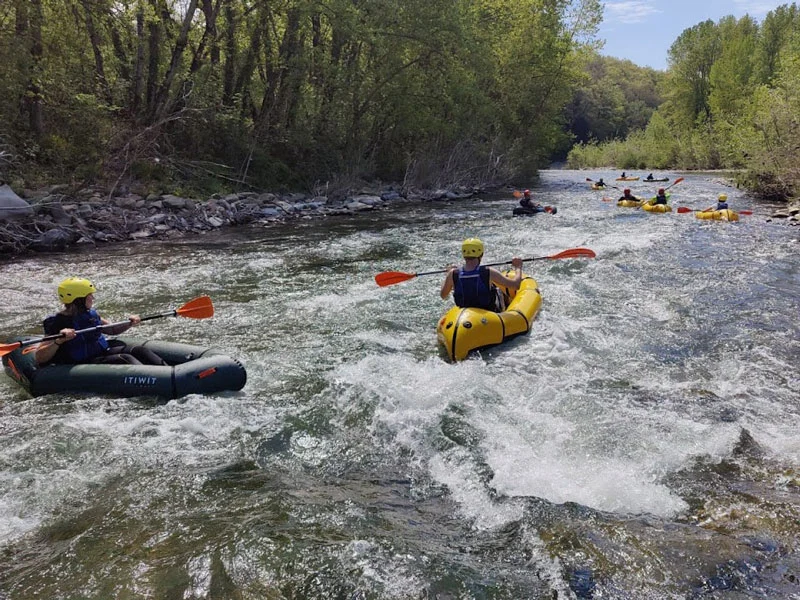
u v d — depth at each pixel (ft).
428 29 66.13
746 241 38.70
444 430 14.61
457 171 80.48
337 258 34.73
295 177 64.44
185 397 16.26
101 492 12.05
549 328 21.88
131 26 52.44
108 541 10.47
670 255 34.45
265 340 21.24
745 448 13.60
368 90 69.10
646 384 17.24
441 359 19.45
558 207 60.23
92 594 9.15
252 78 63.31
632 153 158.40
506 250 36.83
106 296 26.63
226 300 26.11
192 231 43.62
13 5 44.29
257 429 14.74
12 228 36.40
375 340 21.26
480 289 21.27
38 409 15.60
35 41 47.06
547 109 105.29
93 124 50.47
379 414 15.46
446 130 78.69
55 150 48.19
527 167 102.32
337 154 67.51
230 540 10.36
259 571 9.59
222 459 13.39
